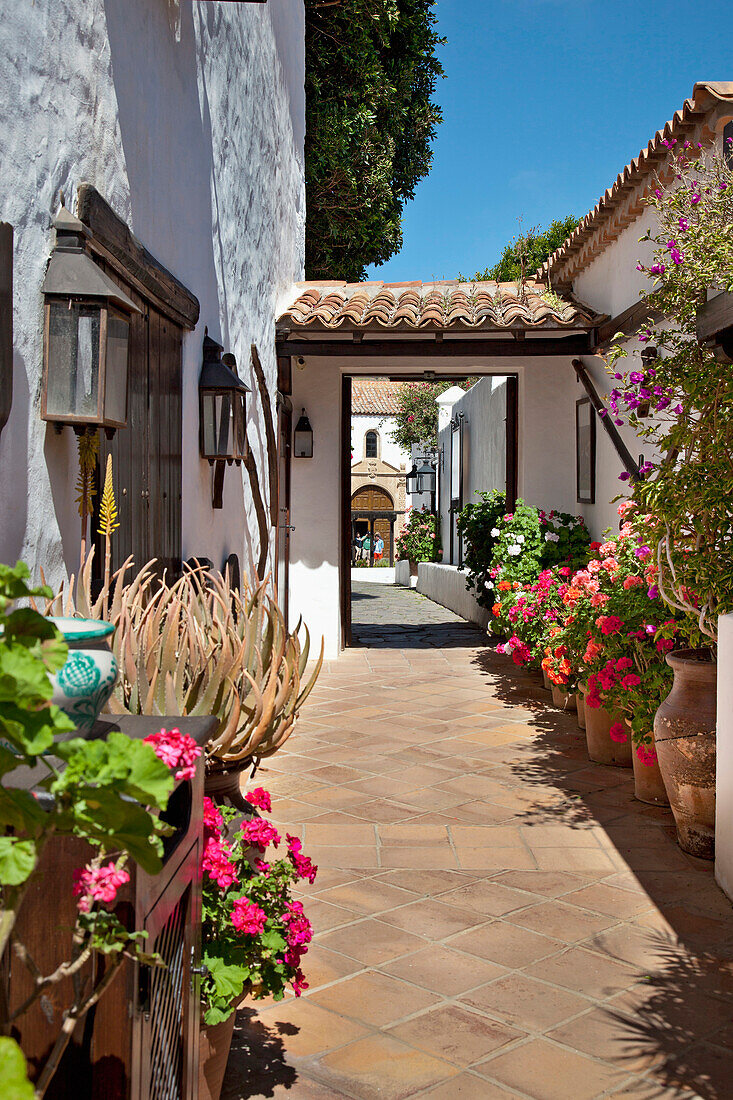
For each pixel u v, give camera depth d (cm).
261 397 832
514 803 562
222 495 644
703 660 491
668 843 495
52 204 326
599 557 772
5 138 289
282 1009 333
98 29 374
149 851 132
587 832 511
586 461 985
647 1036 316
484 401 1490
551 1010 332
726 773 427
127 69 415
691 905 418
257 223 801
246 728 342
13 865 122
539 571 961
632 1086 289
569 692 741
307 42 1396
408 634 1319
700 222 484
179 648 339
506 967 363
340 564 1116
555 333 960
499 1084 290
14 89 296
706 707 468
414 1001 338
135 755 127
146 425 451
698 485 457
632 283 781
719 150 529
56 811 129
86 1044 167
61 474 337
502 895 430
